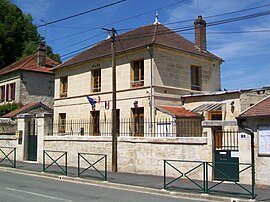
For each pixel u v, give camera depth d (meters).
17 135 23.16
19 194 10.90
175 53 23.50
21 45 49.09
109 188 13.20
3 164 20.72
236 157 13.55
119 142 17.50
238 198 10.69
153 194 11.99
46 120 21.95
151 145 16.05
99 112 25.42
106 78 25.08
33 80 35.75
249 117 13.02
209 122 14.17
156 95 21.94
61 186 13.19
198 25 26.48
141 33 25.42
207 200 10.95
